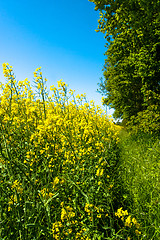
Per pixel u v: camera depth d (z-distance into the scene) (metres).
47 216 1.62
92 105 6.15
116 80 8.98
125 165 4.06
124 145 7.04
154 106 6.37
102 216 2.10
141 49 7.00
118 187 3.00
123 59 8.36
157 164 3.72
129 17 7.09
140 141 6.92
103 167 3.06
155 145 5.38
